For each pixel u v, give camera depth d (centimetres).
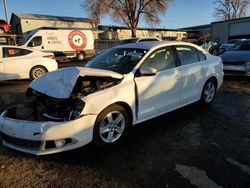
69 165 322
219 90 737
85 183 286
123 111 374
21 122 325
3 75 870
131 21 3684
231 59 875
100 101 339
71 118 321
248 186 278
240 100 622
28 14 3712
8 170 313
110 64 435
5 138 347
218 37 3906
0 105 607
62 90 341
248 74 843
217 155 344
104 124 358
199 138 398
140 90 393
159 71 430
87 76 366
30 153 321
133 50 445
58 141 316
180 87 467
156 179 291
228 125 451
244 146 371
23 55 906
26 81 952
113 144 372
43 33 1769
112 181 288
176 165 320
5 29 2270
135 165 321
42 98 374
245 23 3512
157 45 447
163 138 397
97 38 3622
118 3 3594
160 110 436
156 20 3706
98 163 326
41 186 281
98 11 3509
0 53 865
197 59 519
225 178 292
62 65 1638
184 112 520
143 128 436
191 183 283
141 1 3634
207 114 509
